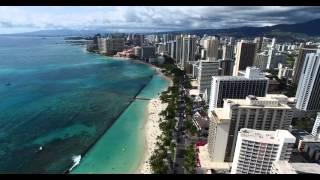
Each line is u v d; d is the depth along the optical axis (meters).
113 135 158.38
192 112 195.50
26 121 175.00
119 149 140.50
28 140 147.38
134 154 135.50
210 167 116.62
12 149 136.00
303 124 176.75
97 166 123.38
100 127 169.12
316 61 185.12
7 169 117.38
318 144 138.62
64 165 122.44
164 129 159.62
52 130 162.38
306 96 194.38
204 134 157.50
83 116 188.50
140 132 163.38
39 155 130.75
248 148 95.62
